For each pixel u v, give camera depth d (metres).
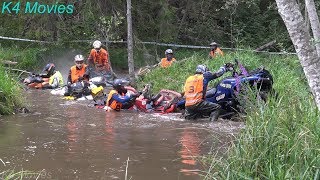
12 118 9.04
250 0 20.69
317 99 5.71
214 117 9.27
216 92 9.62
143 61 18.70
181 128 8.38
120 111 10.31
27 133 7.68
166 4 18.77
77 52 18.39
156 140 7.30
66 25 18.55
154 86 13.13
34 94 12.77
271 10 21.66
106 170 5.66
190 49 20.86
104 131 7.97
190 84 9.51
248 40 20.89
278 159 4.49
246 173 4.52
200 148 6.74
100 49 15.06
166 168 5.75
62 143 6.99
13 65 16.58
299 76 12.09
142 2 18.84
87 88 12.23
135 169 5.71
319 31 8.54
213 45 14.76
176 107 10.23
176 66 14.23
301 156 4.39
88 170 5.65
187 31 21.03
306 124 4.82
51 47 18.33
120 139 7.34
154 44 19.45
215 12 21.22
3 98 9.55
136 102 10.45
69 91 12.23
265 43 20.67
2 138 7.26
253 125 5.19
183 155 6.36
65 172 5.56
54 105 10.91
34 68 17.38
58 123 8.64
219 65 13.14
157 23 19.06
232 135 6.45
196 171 5.62
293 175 4.20
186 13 20.73
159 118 9.51
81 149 6.64
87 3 17.52
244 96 7.07
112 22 17.94
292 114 5.15
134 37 18.41
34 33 18.42
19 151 6.47
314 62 5.76
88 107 10.71
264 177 4.42
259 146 4.78
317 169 4.09
